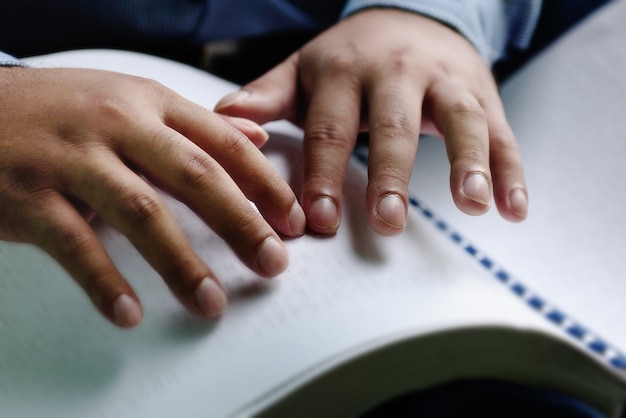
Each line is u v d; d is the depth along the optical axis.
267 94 0.45
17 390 0.33
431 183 0.48
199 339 0.33
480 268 0.38
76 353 0.33
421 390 0.38
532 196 0.47
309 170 0.40
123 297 0.34
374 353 0.33
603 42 0.54
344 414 0.34
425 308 0.35
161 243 0.35
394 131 0.41
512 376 0.37
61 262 0.35
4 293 0.35
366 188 0.40
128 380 0.33
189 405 0.32
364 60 0.45
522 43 0.59
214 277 0.34
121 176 0.36
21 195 0.36
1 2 0.52
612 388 0.38
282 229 0.37
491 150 0.43
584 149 0.49
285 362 0.33
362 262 0.36
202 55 0.60
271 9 0.58
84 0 0.52
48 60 0.45
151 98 0.39
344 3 0.61
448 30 0.51
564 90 0.53
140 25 0.54
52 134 0.37
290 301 0.35
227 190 0.36
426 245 0.38
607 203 0.47
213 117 0.39
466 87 0.44
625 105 0.51
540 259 0.44
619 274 0.43
